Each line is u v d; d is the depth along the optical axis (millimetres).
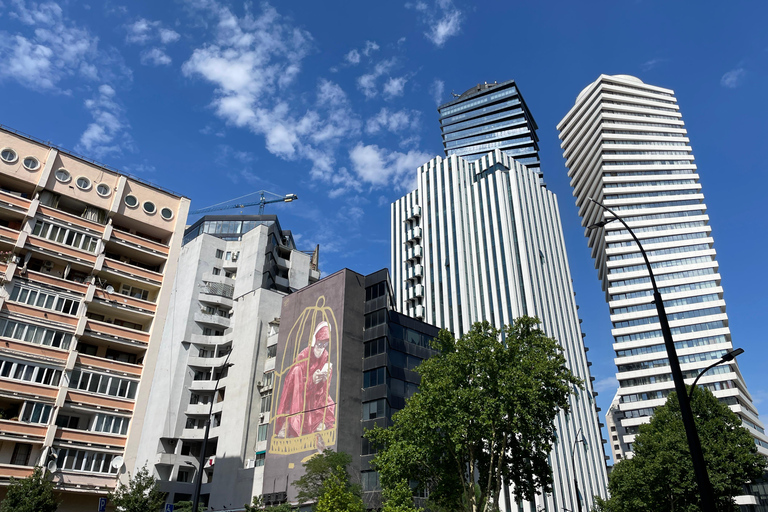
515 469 40125
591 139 156000
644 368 116375
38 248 37906
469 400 35531
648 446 51031
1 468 32562
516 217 109812
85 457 35812
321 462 47250
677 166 144125
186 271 84000
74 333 37781
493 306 102500
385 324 57938
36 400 34875
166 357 76438
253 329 72062
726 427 49156
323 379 56656
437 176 128500
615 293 127625
